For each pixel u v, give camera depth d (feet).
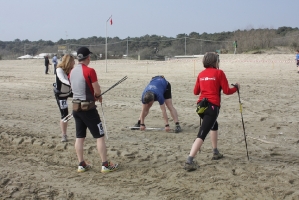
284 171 19.21
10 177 19.26
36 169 20.57
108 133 28.43
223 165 20.38
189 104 40.50
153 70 91.40
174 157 22.07
